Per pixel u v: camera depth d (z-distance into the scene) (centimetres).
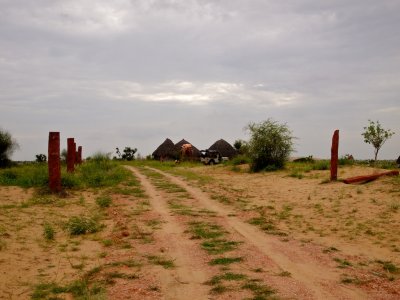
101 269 686
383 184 1521
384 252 814
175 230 980
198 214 1187
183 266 701
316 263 724
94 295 557
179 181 2114
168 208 1293
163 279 634
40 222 1072
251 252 788
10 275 650
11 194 1523
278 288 588
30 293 581
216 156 4922
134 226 1019
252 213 1227
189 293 575
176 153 5734
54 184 1570
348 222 1076
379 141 2702
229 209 1299
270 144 2688
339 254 790
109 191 1675
